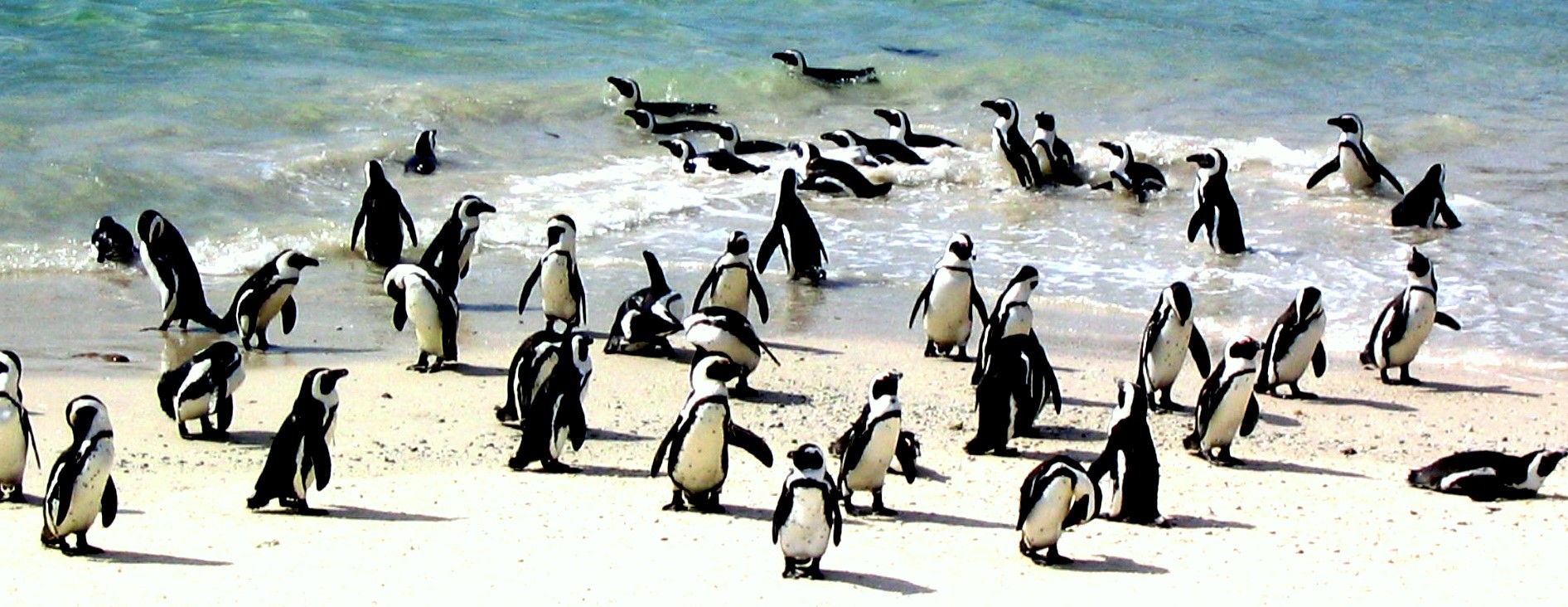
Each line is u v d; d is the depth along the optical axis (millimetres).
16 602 9391
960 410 15211
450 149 26562
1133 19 37594
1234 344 13336
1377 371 16672
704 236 22422
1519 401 15719
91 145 24156
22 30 30312
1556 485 13227
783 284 19922
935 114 30703
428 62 31172
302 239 21375
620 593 9773
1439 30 37312
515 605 9445
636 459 13539
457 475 12883
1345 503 12516
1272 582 10328
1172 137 28031
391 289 16219
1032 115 30484
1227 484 13047
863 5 37938
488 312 18594
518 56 32281
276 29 32094
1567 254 21375
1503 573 10625
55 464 10461
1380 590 10148
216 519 11516
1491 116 30141
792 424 14586
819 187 24719
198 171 23672
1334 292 19703
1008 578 10344
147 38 30562
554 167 26062
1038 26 36469
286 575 10062
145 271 19766
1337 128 29297
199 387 13492
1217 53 34625
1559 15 38906
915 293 19781
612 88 30234
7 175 22391
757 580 10203
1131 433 11742
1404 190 25094
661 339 16641
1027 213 23938
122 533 11086
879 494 12016
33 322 17438
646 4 36938
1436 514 12242
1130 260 21250
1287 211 23859
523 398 14117
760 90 31609
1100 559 10898
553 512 11883
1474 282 20000
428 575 10117
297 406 11734
